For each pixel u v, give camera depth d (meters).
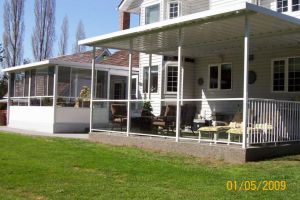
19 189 7.27
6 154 11.23
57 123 19.30
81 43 15.48
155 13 20.84
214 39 14.25
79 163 9.85
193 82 19.02
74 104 20.06
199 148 11.16
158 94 19.83
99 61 22.16
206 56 18.47
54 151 11.90
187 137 13.65
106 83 21.25
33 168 9.14
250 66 16.55
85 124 20.11
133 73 22.16
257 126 10.77
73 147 12.91
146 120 15.61
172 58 19.42
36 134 17.97
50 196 6.79
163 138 13.02
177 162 10.16
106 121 20.70
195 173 8.73
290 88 15.22
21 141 14.43
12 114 23.42
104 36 14.42
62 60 19.81
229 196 6.87
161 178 8.24
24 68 21.75
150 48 16.41
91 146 13.32
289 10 15.24
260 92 16.14
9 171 8.77
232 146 10.62
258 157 10.41
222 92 17.72
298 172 8.83
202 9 19.12
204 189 7.33
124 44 15.52
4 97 34.78
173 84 19.47
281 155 11.20
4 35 46.78
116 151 12.09
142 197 6.77
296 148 11.83
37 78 21.08
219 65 17.92
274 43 14.84
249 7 10.02
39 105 20.69
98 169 9.15
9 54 46.66
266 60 16.03
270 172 8.81
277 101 11.41
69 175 8.47
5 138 15.41
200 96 18.67
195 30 12.72
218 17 11.01
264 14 10.41
